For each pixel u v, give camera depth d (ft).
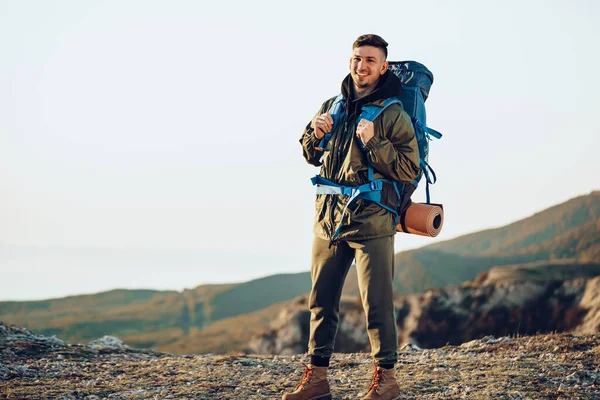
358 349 209.05
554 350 25.11
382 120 15.81
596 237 642.22
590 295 219.41
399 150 15.81
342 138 16.38
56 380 21.45
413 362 23.99
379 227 16.10
